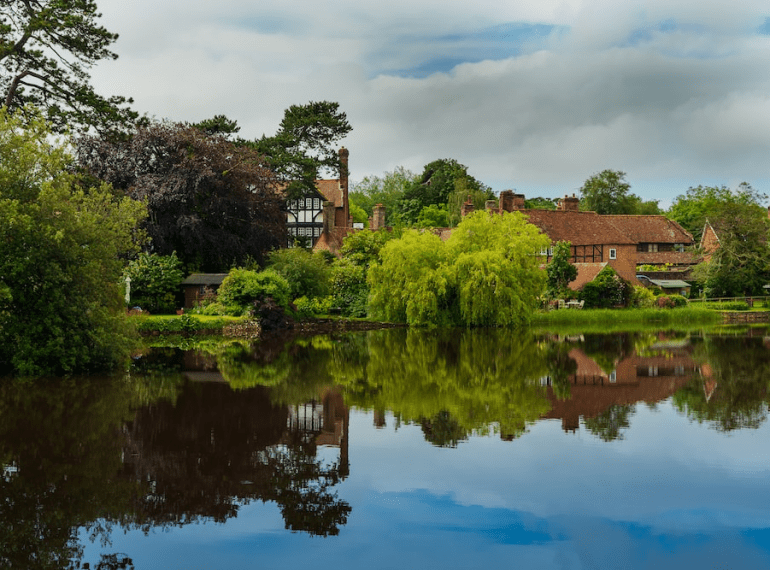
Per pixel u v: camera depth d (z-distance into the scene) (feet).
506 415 57.06
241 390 67.05
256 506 36.78
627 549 31.96
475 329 146.00
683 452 46.19
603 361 90.68
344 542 32.58
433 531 33.81
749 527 34.27
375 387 69.77
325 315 163.43
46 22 102.78
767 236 219.00
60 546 31.91
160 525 34.27
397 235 181.68
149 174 146.72
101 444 47.09
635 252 236.84
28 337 72.95
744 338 125.70
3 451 45.19
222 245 153.07
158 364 84.99
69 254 71.87
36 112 96.63
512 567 30.22
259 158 166.50
